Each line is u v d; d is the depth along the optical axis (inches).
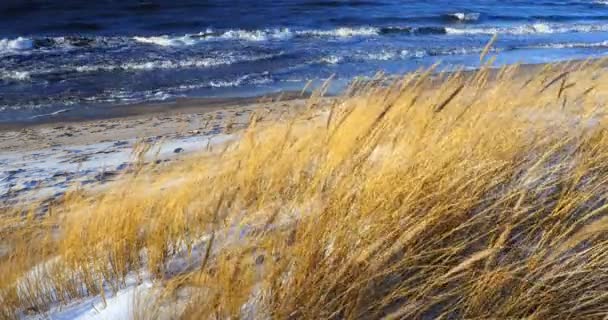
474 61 787.4
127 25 1021.2
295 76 677.3
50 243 129.3
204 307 88.5
